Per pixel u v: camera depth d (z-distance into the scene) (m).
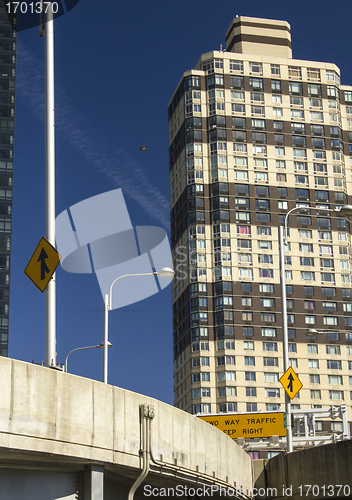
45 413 16.28
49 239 18.27
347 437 43.22
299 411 44.72
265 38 139.75
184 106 134.12
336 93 137.75
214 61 134.88
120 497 22.12
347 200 133.38
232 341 120.50
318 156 133.12
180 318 127.94
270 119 133.38
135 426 19.86
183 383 123.56
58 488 17.61
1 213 156.88
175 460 22.17
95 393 18.14
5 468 16.66
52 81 19.39
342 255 128.00
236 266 124.44
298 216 128.75
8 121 163.88
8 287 151.62
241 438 44.06
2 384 15.30
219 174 128.88
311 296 124.75
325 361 122.00
